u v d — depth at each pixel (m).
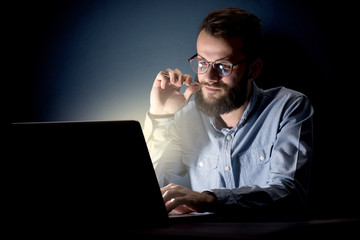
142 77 2.00
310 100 1.86
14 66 2.09
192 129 1.91
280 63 1.88
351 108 1.81
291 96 1.71
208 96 1.69
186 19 1.95
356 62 1.80
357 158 1.81
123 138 0.92
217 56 1.63
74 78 2.06
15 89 2.09
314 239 0.68
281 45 1.88
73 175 0.86
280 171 1.50
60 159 0.86
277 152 1.56
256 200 1.30
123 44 2.02
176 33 1.96
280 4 1.86
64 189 0.85
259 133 1.74
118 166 0.90
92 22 2.04
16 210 0.82
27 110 2.09
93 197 0.86
